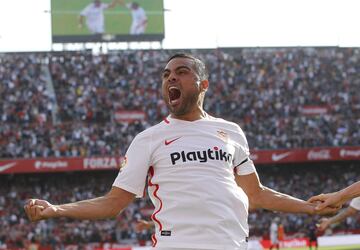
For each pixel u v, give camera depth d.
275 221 57.19
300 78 77.56
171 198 7.10
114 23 77.88
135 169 7.30
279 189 70.25
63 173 66.69
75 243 56.12
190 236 6.97
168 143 7.28
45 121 67.56
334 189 71.06
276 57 80.19
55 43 76.88
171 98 7.43
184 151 7.21
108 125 68.69
